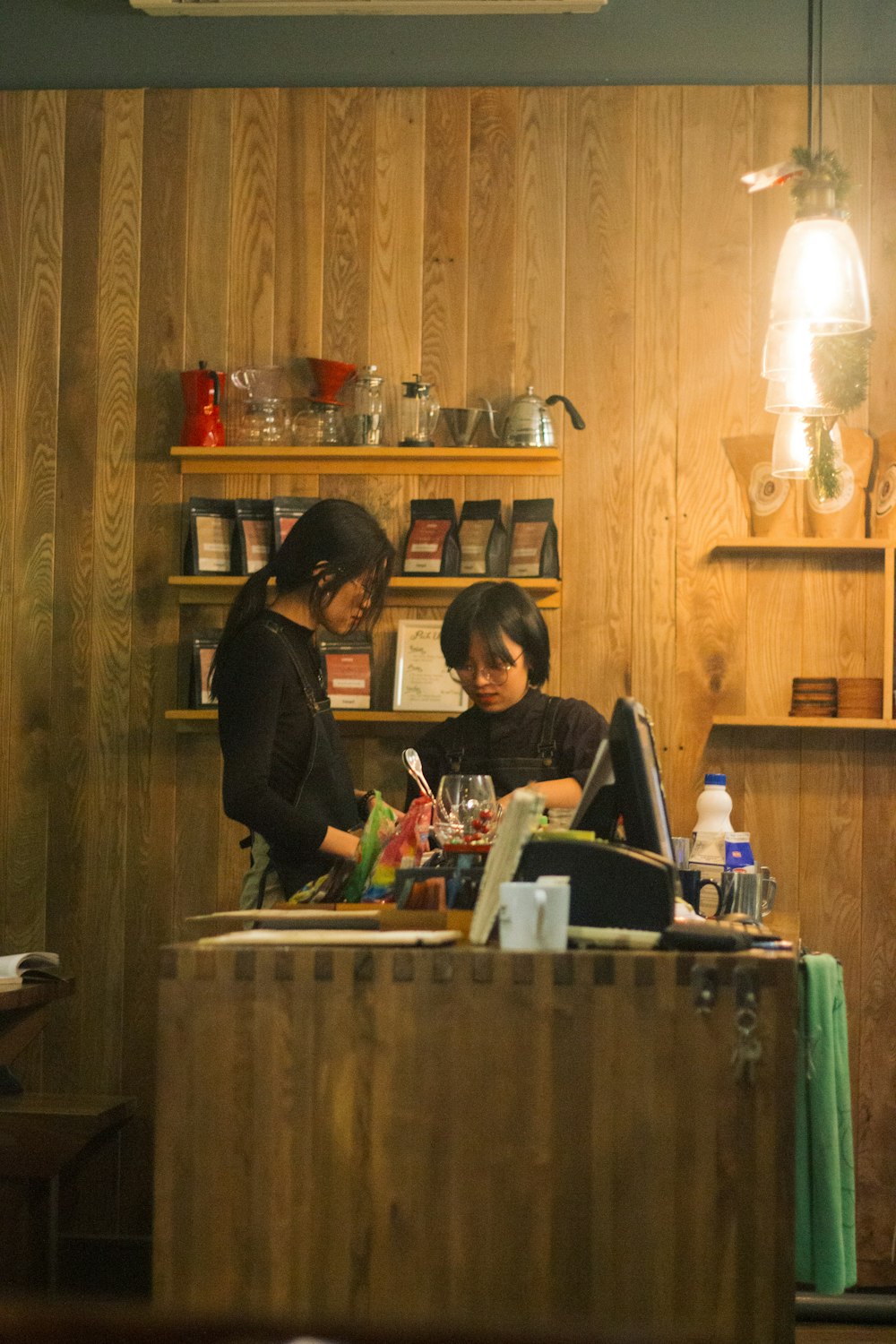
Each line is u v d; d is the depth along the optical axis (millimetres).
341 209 4797
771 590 4648
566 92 4766
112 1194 4602
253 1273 2061
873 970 4555
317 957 2084
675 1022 2059
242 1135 2076
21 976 3871
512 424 4609
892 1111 4508
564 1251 2043
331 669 4621
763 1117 2041
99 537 4785
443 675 4609
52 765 4746
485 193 4770
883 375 4652
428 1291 2047
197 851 4691
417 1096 2066
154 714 4738
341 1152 2066
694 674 4641
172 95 4840
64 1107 3844
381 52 4844
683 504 4672
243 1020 2086
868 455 4613
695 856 3879
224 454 4656
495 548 4590
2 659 4781
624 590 4668
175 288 4812
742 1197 2035
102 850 4719
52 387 4824
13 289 4844
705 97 4734
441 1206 2055
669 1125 2049
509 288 4746
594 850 2291
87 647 4766
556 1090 2059
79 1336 972
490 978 2070
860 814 4590
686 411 4688
